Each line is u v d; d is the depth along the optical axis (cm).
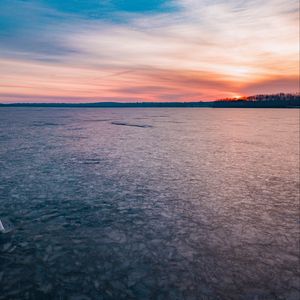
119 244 443
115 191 704
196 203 627
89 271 374
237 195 686
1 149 1306
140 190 716
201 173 908
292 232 488
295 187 755
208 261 398
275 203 629
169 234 479
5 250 418
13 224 504
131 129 2594
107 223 517
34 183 758
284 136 2048
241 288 343
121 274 369
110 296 329
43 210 570
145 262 396
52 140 1681
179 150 1383
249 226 511
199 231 490
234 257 410
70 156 1167
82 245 437
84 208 586
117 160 1105
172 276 366
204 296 330
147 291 338
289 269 380
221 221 532
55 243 441
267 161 1116
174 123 3506
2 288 338
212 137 1972
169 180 818
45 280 354
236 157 1202
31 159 1084
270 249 431
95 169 938
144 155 1229
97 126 2919
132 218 541
